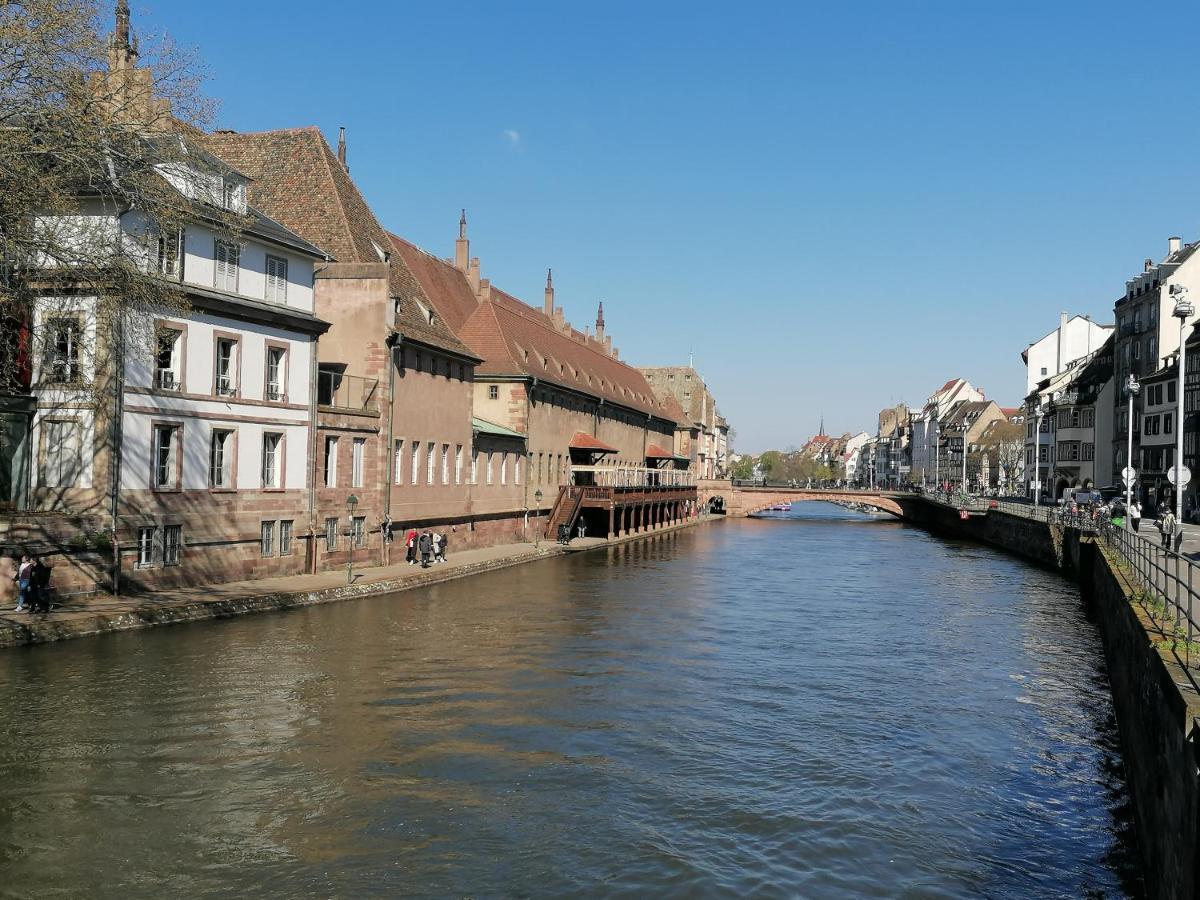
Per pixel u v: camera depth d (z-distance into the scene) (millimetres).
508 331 62875
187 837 13164
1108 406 88438
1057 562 50219
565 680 22703
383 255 45031
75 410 27266
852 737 18906
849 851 13523
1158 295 74875
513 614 31859
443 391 47375
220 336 31219
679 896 12008
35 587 23766
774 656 26469
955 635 30578
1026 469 113812
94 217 26578
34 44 20828
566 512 63938
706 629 30516
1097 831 14461
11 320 26469
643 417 94562
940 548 68438
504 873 12453
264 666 22391
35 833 13094
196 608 26875
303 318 34719
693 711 20453
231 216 29391
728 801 15258
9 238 21547
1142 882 12734
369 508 39906
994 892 12383
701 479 118375
